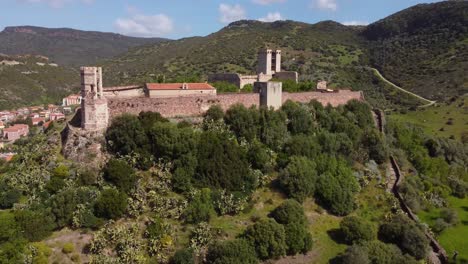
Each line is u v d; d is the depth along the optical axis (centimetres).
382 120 9700
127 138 6406
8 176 6216
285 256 5553
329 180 6669
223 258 4984
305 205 6531
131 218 5600
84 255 5016
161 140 6375
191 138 6556
